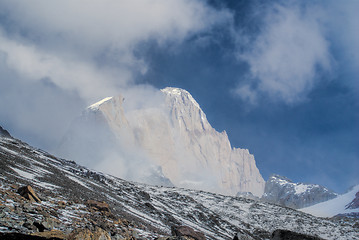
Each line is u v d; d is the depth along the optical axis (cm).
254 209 11062
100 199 3866
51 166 5069
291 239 2630
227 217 9606
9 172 2842
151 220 4366
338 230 9225
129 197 6028
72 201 2606
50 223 1505
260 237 8138
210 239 5159
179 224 5456
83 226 1767
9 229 1242
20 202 1816
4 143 5159
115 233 1769
